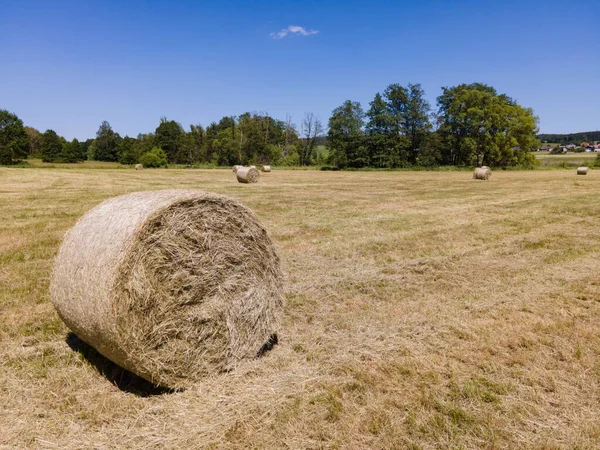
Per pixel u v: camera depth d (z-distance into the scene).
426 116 65.06
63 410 3.40
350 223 12.20
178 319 3.77
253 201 17.58
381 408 3.44
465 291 6.47
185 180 30.16
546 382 3.81
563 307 5.76
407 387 3.76
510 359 4.24
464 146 62.25
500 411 3.41
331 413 3.36
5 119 67.38
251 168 28.77
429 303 5.96
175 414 3.38
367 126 64.88
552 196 19.23
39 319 5.18
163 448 2.98
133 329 3.50
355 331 5.03
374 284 6.78
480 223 12.21
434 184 28.20
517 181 30.45
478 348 4.52
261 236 4.47
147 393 3.76
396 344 4.64
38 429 3.14
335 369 4.09
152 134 92.69
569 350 4.45
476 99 62.56
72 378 3.88
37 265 7.57
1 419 3.25
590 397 3.60
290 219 12.89
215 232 4.08
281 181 31.02
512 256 8.52
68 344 4.56
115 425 3.23
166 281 3.71
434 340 4.72
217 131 103.31
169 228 3.73
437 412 3.39
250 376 4.04
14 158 69.06
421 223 12.22
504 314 5.50
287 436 3.11
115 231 3.65
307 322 5.33
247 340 4.32
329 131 65.38
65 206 15.26
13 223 11.73
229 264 4.19
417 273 7.43
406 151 65.44
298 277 7.13
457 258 8.38
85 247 3.81
